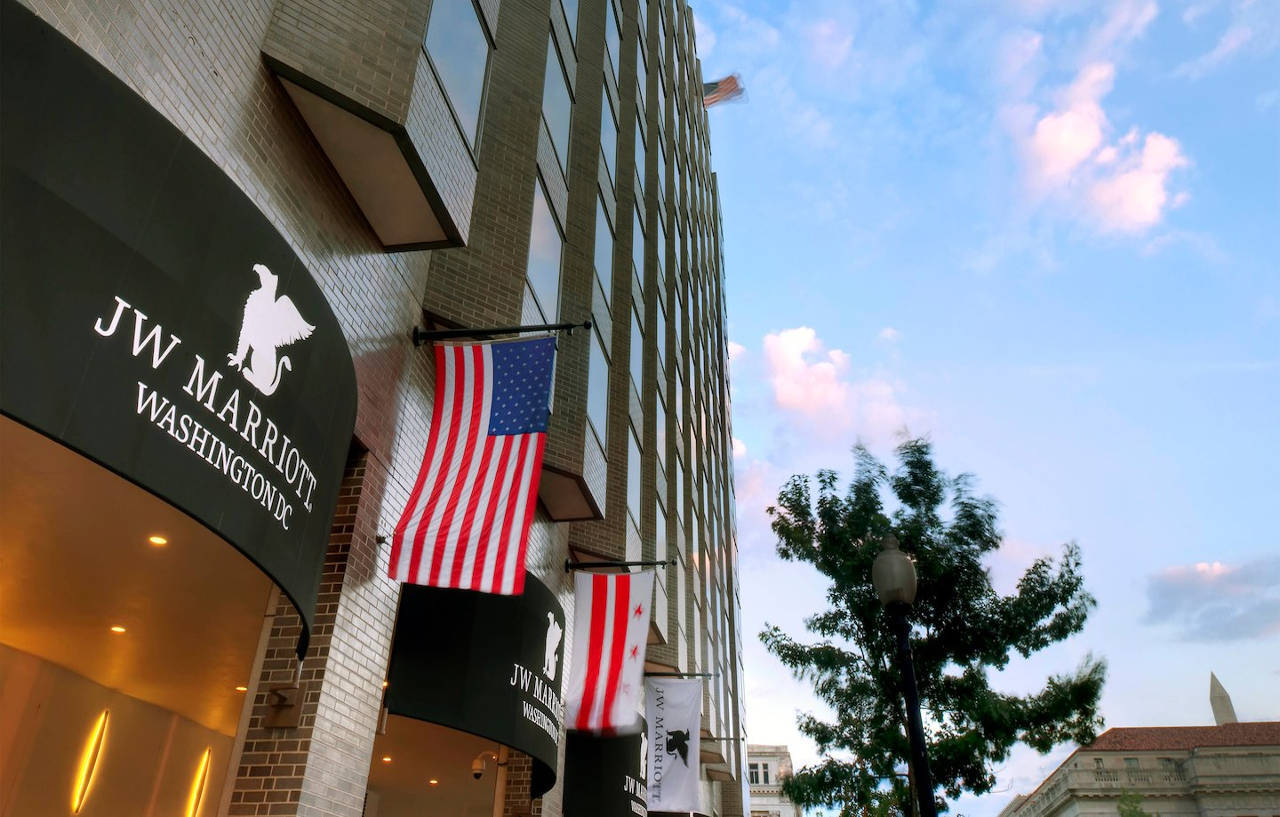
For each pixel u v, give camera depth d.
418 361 10.43
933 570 13.78
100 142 5.00
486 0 11.65
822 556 14.62
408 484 9.73
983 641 13.62
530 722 10.01
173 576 9.61
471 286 11.72
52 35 4.81
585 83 20.59
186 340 5.44
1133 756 55.69
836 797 14.01
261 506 6.05
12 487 7.95
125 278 5.01
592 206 18.09
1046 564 14.04
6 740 11.47
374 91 8.34
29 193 4.46
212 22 7.10
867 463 15.26
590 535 16.94
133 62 6.15
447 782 18.25
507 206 12.99
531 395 9.98
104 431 4.73
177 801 14.42
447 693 9.10
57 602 10.31
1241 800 52.22
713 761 33.03
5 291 4.25
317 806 7.41
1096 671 13.02
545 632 11.03
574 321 15.83
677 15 43.53
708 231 50.06
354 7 8.64
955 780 13.10
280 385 6.42
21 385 4.27
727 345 58.84
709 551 36.06
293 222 8.14
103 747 13.03
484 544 8.83
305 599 6.63
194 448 5.43
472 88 10.83
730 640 41.16
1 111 4.39
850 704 13.96
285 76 7.97
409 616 9.46
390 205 9.36
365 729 8.37
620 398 20.59
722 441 47.44
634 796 15.37
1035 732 13.10
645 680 19.59
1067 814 56.84
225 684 12.98
